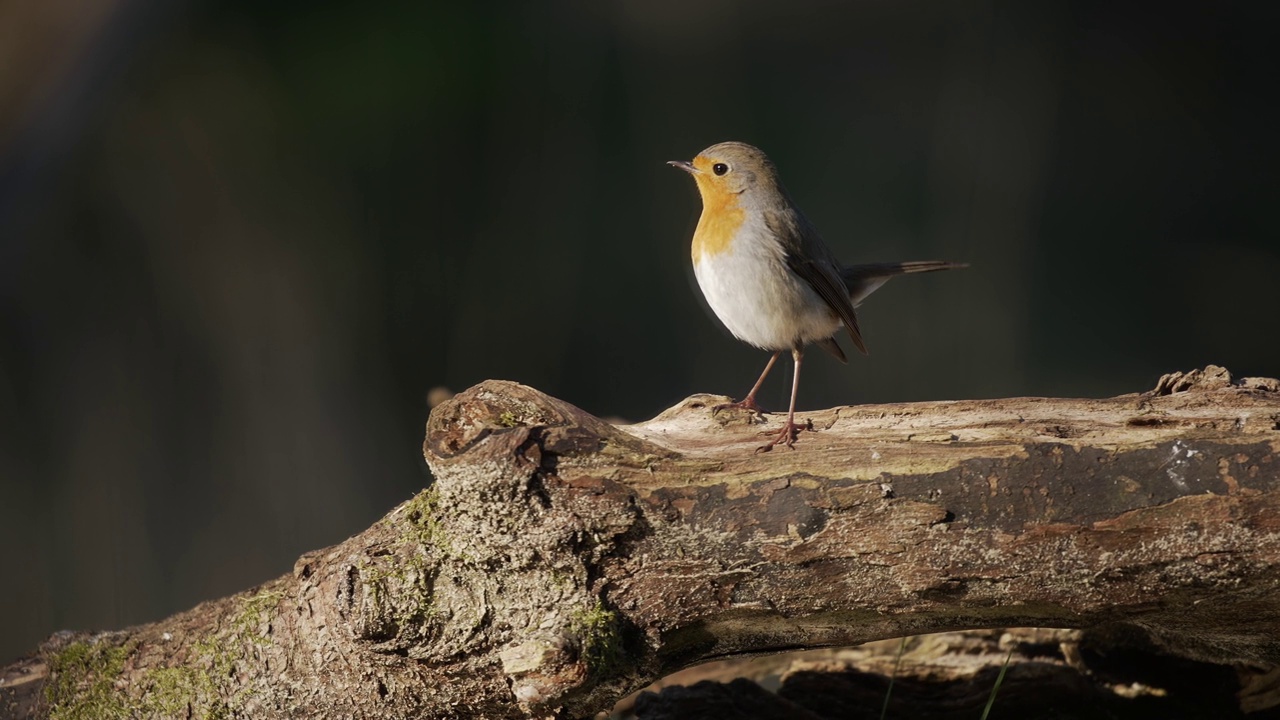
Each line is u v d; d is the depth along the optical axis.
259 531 14.20
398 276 17.02
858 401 17.30
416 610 4.51
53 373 13.99
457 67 18.50
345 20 18.20
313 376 15.48
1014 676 5.84
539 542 4.41
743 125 19.89
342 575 4.56
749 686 5.96
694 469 4.45
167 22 15.40
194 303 15.24
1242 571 4.22
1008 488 4.33
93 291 14.58
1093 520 4.28
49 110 13.25
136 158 15.46
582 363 17.30
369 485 15.23
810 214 19.58
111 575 13.40
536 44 19.09
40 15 12.66
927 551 4.38
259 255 15.89
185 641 5.13
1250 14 22.16
